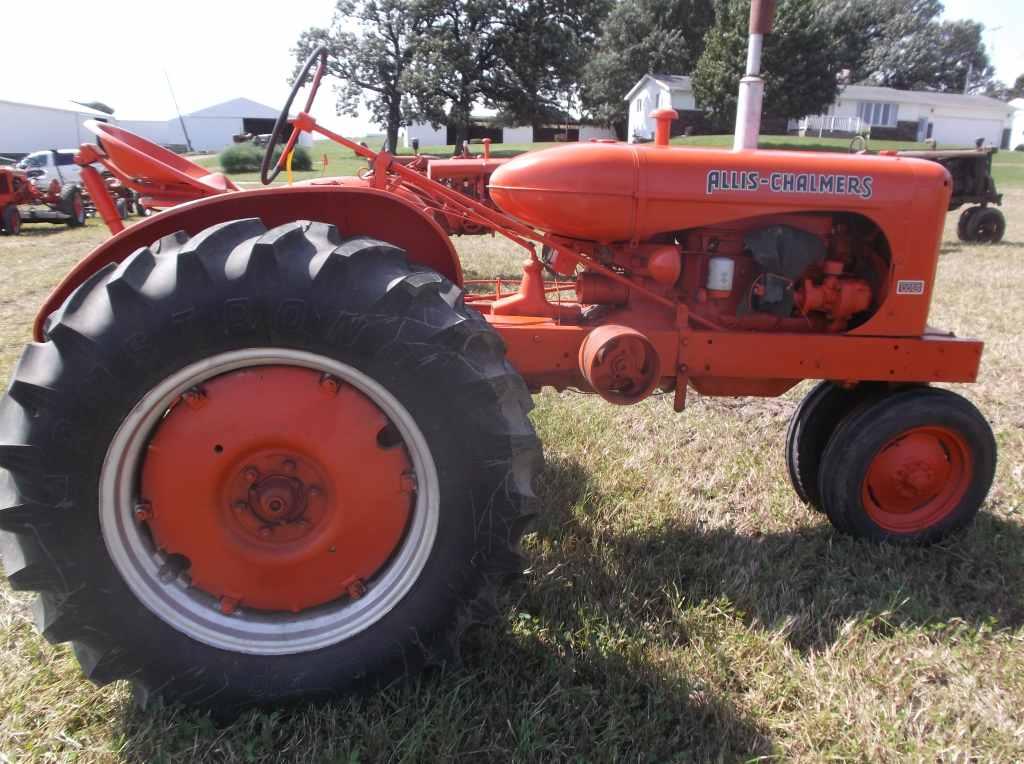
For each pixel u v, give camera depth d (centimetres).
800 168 250
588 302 266
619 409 422
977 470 273
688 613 229
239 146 2442
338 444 186
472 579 192
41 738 180
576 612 228
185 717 186
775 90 3238
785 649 214
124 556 181
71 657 208
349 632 192
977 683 204
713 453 360
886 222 254
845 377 263
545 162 246
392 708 190
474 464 185
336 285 175
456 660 197
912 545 276
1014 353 533
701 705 190
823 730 185
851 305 263
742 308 270
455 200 258
